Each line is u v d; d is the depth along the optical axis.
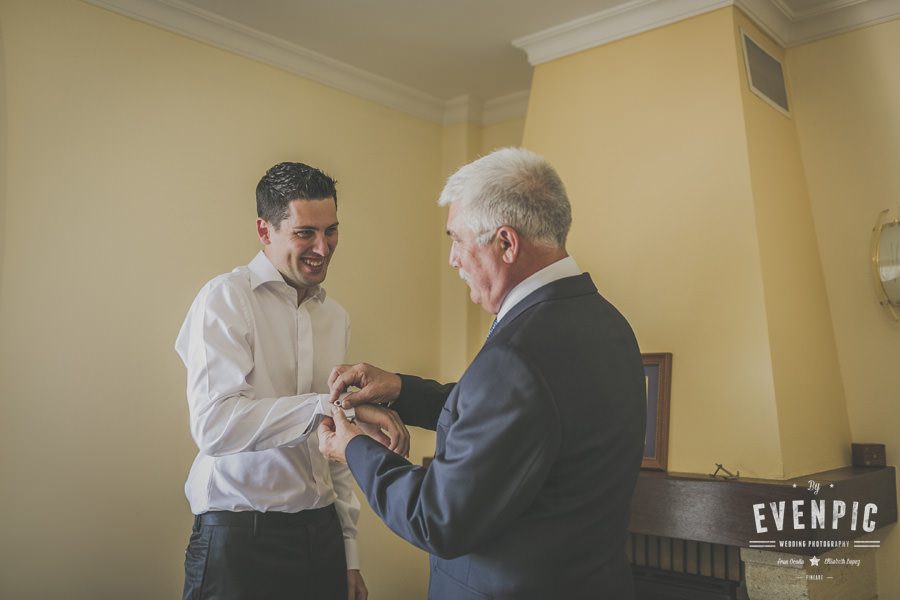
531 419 1.18
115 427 2.68
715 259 2.79
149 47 2.89
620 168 3.08
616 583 1.32
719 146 2.83
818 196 3.12
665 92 3.00
